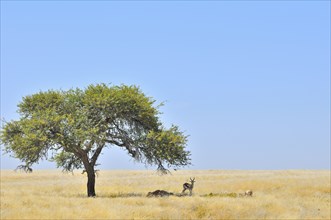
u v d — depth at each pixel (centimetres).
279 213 3012
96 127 3947
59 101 4134
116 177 6488
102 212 2583
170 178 6159
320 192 4478
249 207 2994
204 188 4906
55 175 6894
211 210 2891
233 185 5062
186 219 2761
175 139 4066
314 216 3042
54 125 3909
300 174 6738
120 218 2523
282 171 7544
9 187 4875
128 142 4066
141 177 6444
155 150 4050
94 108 4038
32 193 3888
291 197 4053
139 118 4150
